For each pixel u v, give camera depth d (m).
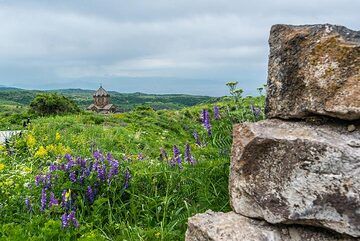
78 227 4.48
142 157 8.05
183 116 17.28
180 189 5.40
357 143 3.15
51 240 4.21
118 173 5.72
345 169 3.04
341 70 3.34
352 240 3.06
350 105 3.23
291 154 3.25
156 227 4.70
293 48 3.67
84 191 5.44
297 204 3.20
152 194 5.45
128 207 5.33
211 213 3.69
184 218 4.73
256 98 7.68
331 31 3.49
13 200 5.33
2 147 9.64
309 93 3.50
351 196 2.99
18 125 17.58
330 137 3.29
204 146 6.68
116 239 4.55
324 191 3.09
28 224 4.56
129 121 17.05
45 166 7.57
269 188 3.35
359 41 3.40
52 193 4.93
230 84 6.45
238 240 3.26
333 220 3.05
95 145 10.92
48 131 12.88
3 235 4.24
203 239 3.44
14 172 6.93
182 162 6.20
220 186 5.11
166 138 14.80
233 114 6.56
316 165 3.13
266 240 3.26
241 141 3.61
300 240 3.24
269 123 3.71
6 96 115.75
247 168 3.49
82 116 17.20
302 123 3.60
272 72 3.83
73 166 5.74
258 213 3.41
